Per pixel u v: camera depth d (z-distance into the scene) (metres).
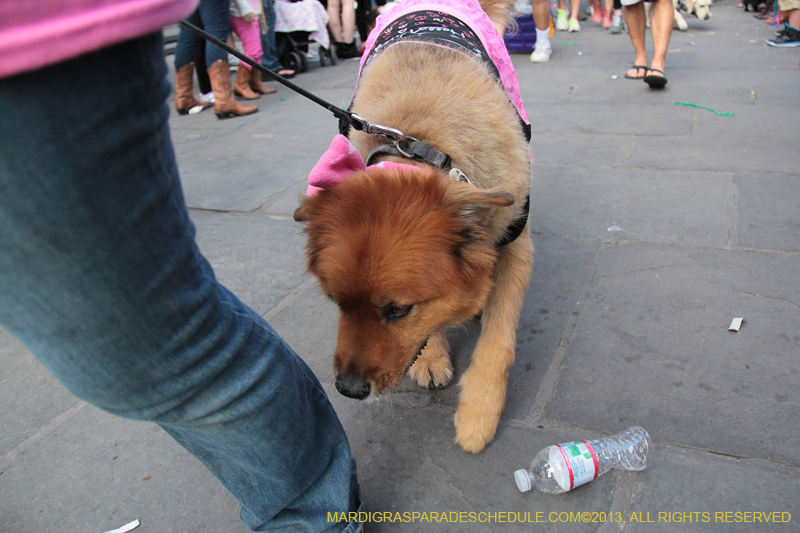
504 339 2.04
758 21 10.30
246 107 6.72
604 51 8.41
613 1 10.12
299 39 8.84
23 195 0.77
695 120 5.00
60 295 0.84
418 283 1.68
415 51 2.25
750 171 3.87
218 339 1.08
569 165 4.32
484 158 2.00
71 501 1.92
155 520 1.82
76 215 0.81
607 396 2.11
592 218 3.48
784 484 1.68
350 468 1.58
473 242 1.79
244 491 1.43
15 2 0.68
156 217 0.94
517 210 2.06
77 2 0.73
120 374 0.94
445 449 1.98
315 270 1.86
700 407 2.00
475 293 1.88
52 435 2.21
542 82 6.86
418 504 1.78
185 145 5.72
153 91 0.91
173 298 0.97
